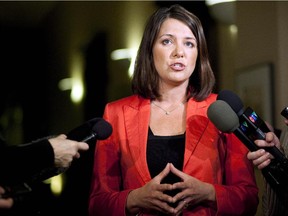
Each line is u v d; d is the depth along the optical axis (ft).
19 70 26.84
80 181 14.42
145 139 6.48
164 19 6.67
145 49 6.82
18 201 5.43
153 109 6.81
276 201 6.36
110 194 6.45
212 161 6.37
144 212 6.32
